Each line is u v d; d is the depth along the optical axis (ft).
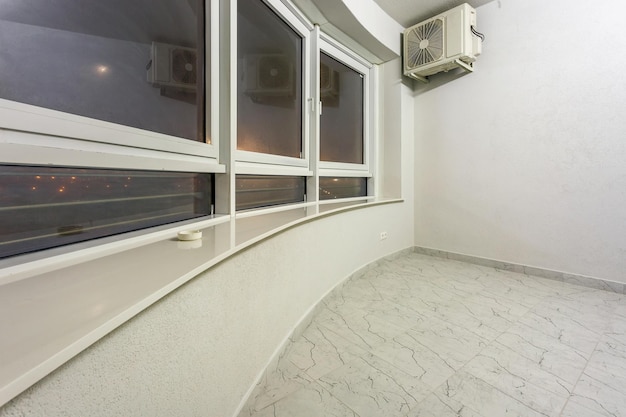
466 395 4.04
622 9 7.47
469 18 9.11
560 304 6.98
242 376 3.64
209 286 2.92
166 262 2.60
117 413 1.80
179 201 4.54
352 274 8.47
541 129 8.77
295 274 5.49
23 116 2.46
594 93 7.91
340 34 8.86
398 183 11.05
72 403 1.51
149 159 3.59
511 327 5.90
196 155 4.72
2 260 2.44
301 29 7.98
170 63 4.38
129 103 3.71
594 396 4.03
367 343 5.33
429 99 11.06
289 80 7.84
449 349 5.14
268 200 7.17
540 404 3.88
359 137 11.09
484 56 9.70
